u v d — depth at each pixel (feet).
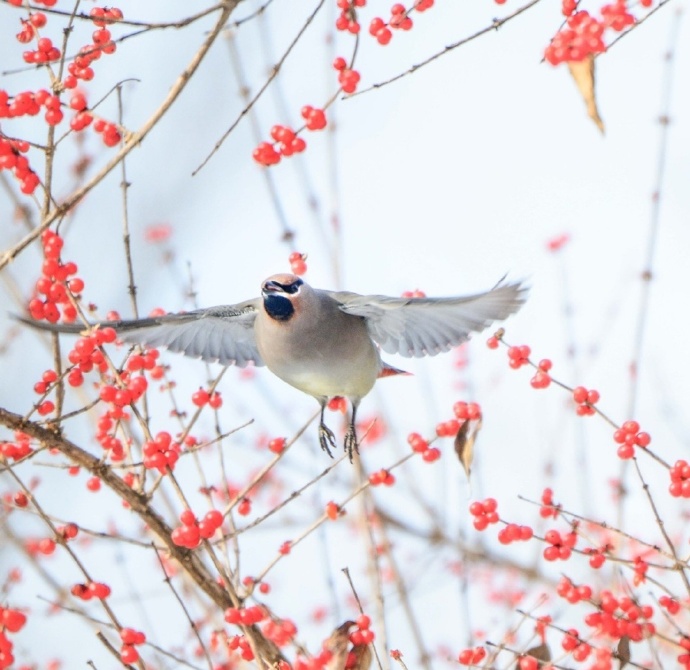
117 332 34.99
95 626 45.03
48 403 33.53
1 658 30.58
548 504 33.09
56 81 31.04
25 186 32.19
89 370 32.60
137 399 32.53
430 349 36.60
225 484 35.22
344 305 36.99
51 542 32.78
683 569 31.12
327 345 37.60
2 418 31.76
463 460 32.96
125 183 34.78
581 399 32.30
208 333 38.45
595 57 30.32
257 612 31.96
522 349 33.17
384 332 37.24
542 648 32.35
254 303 38.37
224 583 32.24
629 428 31.78
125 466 32.53
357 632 31.27
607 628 31.78
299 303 37.11
